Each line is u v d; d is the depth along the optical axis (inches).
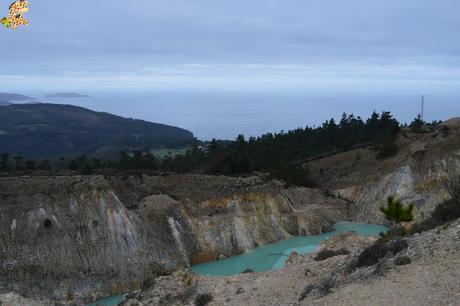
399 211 1075.9
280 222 2920.8
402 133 4153.5
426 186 3166.8
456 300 705.6
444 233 981.8
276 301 1086.4
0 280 1937.7
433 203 3034.0
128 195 2632.9
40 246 2095.2
